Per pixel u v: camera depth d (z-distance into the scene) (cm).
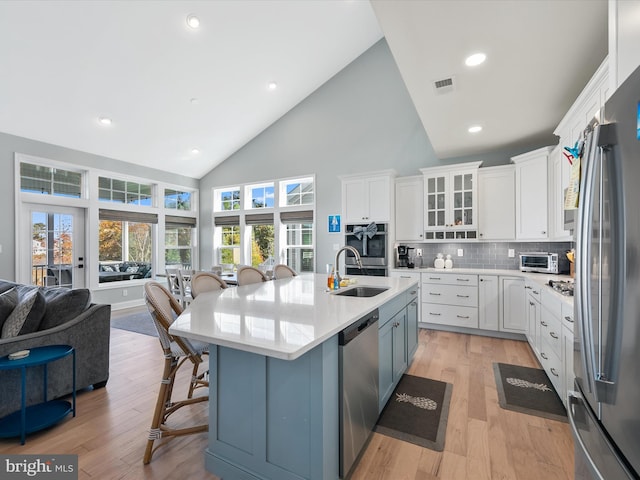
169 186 657
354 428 159
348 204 477
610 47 116
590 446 102
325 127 568
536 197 363
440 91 267
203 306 185
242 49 428
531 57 221
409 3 173
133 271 599
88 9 324
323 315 161
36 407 216
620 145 86
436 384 260
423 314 424
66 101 416
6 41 328
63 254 502
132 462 170
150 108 471
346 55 523
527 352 335
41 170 477
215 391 159
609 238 90
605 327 92
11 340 210
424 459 172
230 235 694
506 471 162
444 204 432
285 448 141
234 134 609
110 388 259
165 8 348
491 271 399
